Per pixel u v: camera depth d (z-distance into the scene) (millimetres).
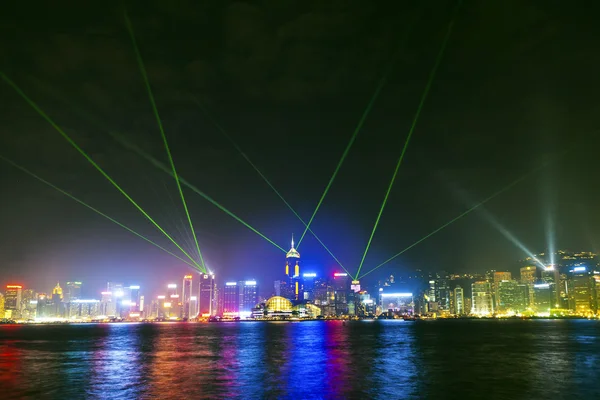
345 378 59875
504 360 80875
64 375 63656
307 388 52625
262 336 171750
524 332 196125
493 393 49406
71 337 181125
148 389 52062
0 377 62125
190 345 123812
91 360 84188
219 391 50812
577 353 94000
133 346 121750
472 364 74875
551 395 48375
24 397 48312
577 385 54156
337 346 116625
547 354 91938
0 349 113938
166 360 83188
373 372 65438
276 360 82188
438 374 63188
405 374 63281
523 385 54281
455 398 47000
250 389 51969
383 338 153625
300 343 129250
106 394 49344
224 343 131250
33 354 98500
